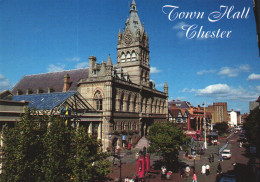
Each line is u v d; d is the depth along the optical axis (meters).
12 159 17.30
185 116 106.81
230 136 110.25
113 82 54.72
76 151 19.28
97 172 19.88
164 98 84.75
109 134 52.50
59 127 18.77
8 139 17.72
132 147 60.94
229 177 27.70
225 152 49.12
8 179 16.98
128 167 39.12
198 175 34.69
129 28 69.81
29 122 18.22
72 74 66.25
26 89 71.50
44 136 18.45
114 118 55.03
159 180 32.19
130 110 62.78
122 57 70.81
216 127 114.69
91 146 20.62
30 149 17.53
